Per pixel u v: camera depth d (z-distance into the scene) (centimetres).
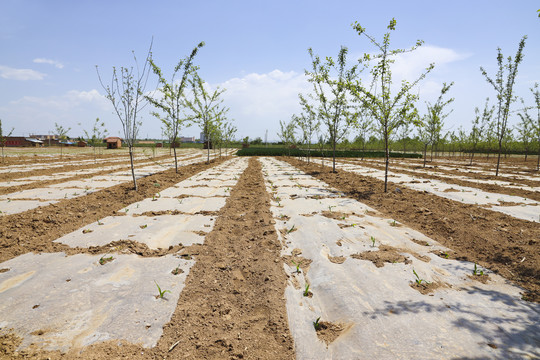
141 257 400
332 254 414
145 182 1010
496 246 421
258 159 2617
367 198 777
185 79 1118
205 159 2438
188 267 373
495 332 240
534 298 291
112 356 219
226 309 287
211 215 622
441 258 394
